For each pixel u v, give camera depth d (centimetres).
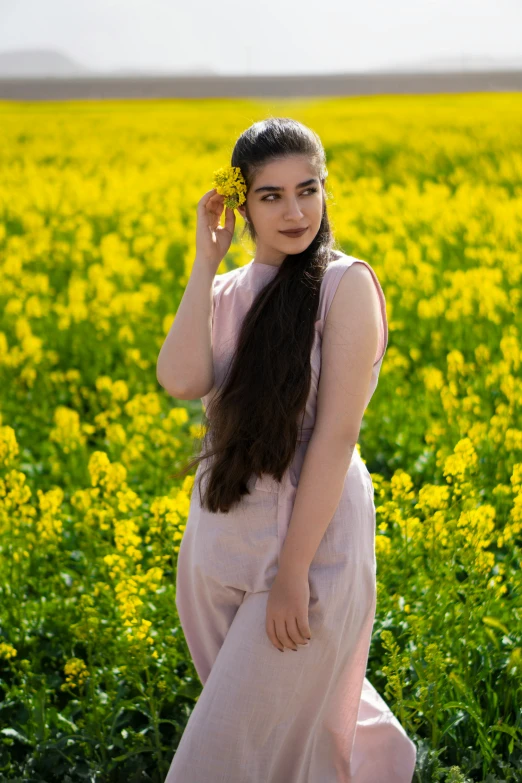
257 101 3391
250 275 242
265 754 237
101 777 288
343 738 255
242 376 229
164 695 306
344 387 222
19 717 313
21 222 1251
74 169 1698
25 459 545
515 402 510
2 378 655
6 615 356
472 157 1597
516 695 298
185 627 267
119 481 396
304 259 231
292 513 227
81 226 1148
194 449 263
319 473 222
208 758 229
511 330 640
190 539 256
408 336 709
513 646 316
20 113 2809
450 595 331
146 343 721
